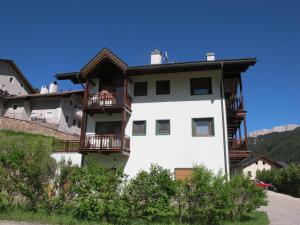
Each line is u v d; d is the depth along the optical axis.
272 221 14.03
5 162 12.26
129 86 20.94
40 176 12.05
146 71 20.20
